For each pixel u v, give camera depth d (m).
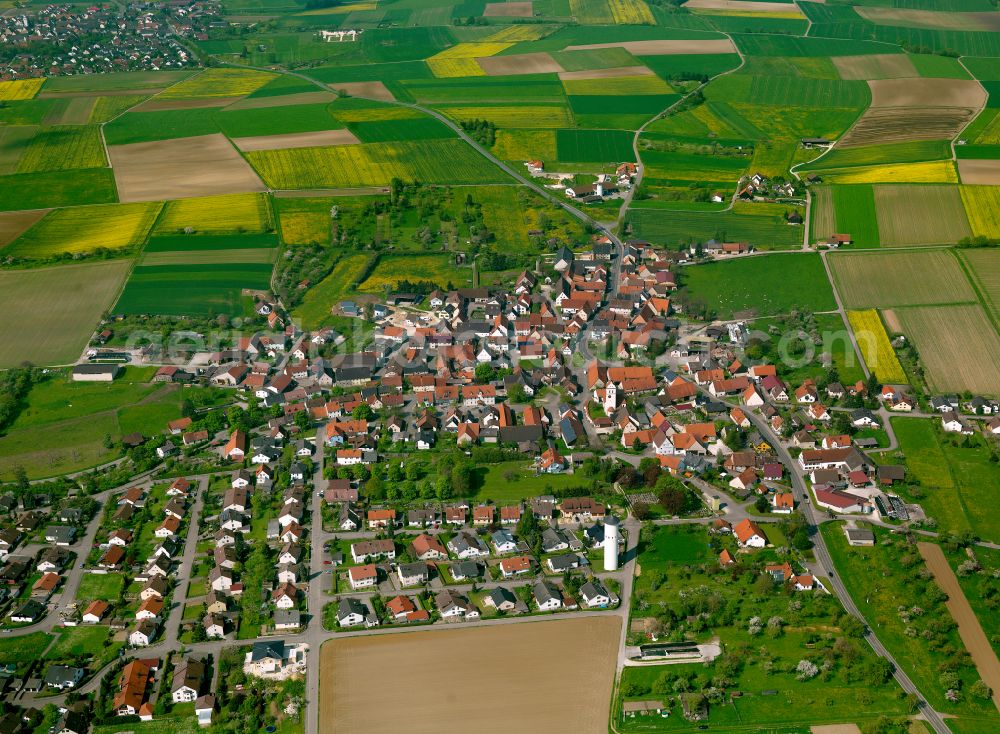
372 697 175.62
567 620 195.12
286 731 168.50
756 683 178.50
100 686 178.50
